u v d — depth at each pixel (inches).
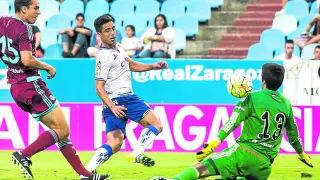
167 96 1259.2
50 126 780.0
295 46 1485.0
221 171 691.4
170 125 1177.4
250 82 727.7
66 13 1734.7
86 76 1277.1
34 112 773.9
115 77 829.8
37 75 778.8
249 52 1486.2
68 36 1515.7
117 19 1676.9
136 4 1740.9
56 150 1208.8
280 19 1605.6
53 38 1600.6
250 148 689.6
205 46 1631.4
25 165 755.4
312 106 1156.5
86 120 1192.8
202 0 1724.9
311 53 1434.5
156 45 1464.1
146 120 832.9
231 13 1701.5
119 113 808.3
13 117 1192.2
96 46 1497.3
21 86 770.8
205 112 1170.6
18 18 763.4
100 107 1190.9
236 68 1242.0
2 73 1259.8
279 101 697.6
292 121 713.0
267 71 701.9
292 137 722.8
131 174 976.3
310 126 1159.0
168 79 1257.4
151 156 1139.3
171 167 1037.2
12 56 761.6
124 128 836.0
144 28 1620.3
